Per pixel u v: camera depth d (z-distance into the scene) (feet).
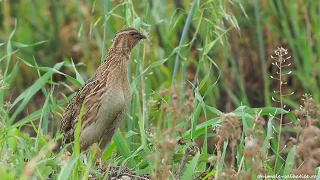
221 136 27.58
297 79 56.39
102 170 31.94
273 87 57.21
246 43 57.26
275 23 56.90
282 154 49.85
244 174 27.63
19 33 59.21
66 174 27.50
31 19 60.29
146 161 33.22
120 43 34.96
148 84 49.39
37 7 60.13
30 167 25.53
